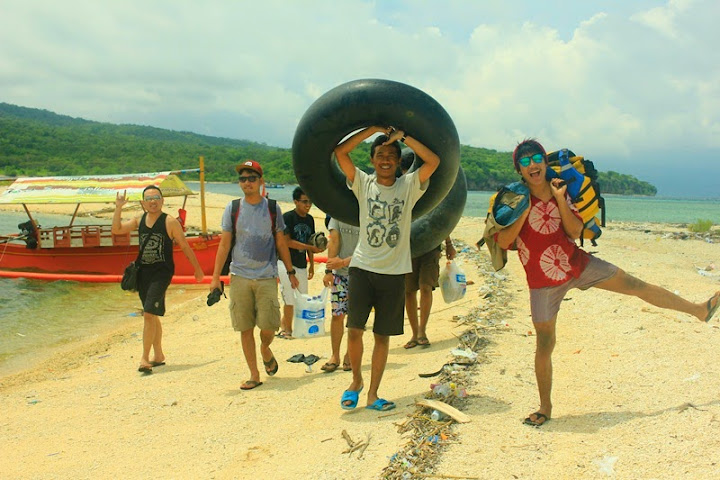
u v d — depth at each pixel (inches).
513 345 228.1
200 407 201.2
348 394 180.4
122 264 537.6
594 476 123.1
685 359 190.4
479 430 150.5
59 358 285.4
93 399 218.7
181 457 160.9
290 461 149.4
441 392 178.1
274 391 212.2
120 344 309.3
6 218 1170.6
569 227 146.0
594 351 212.5
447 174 175.6
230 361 260.7
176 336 318.7
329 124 170.4
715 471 117.4
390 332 173.5
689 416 143.0
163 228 251.1
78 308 412.2
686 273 387.5
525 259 152.3
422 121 165.8
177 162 5349.4
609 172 6141.7
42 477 154.6
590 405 161.3
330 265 204.2
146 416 196.4
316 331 238.1
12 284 504.4
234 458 156.9
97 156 5324.8
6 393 232.8
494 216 148.7
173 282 501.4
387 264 170.4
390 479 131.3
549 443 139.8
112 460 162.9
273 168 4847.4
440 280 264.7
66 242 553.3
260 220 218.4
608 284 153.3
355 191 174.9
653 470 121.9
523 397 171.9
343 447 152.3
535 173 144.9
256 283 216.5
